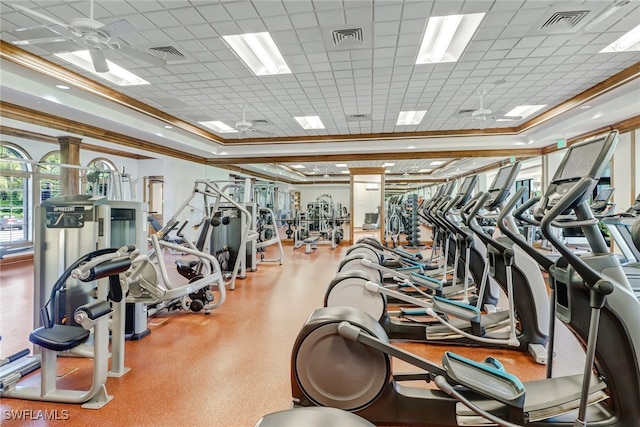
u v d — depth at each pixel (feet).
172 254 29.99
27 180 27.14
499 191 8.87
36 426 6.42
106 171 18.52
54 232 8.66
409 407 5.92
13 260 25.72
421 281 12.80
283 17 11.72
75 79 16.76
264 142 31.65
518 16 11.62
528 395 5.99
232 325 12.06
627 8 11.15
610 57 14.80
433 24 12.71
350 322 6.05
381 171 41.45
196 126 27.30
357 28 12.40
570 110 21.22
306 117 24.57
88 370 8.73
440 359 9.21
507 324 10.16
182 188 33.55
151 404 7.14
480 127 27.35
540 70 16.17
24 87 15.88
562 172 5.83
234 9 11.27
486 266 10.05
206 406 7.07
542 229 5.22
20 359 8.79
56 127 20.47
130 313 10.67
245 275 20.39
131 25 9.64
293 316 13.07
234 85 18.01
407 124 26.45
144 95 19.57
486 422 5.81
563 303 5.98
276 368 8.75
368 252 15.92
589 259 5.41
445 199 13.28
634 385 5.24
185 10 11.30
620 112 19.42
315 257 30.04
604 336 5.32
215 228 20.44
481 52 14.29
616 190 22.22
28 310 13.60
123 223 10.75
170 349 9.95
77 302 9.03
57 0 10.66
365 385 5.96
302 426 3.18
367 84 17.92
